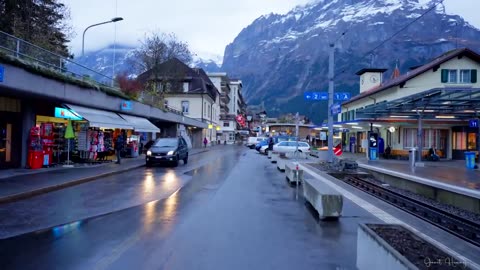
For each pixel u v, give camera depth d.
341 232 7.76
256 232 7.63
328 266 5.70
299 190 13.79
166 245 6.60
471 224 9.91
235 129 105.44
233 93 111.81
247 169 22.44
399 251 4.72
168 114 37.06
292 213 9.62
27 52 15.53
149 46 52.66
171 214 9.20
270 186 14.91
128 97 25.80
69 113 18.33
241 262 5.82
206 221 8.51
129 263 5.67
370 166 22.77
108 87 23.31
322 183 10.63
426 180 15.68
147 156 23.03
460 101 20.84
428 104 22.19
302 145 37.97
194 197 11.84
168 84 55.12
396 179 18.62
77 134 21.05
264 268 5.57
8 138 17.02
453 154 32.12
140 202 10.82
